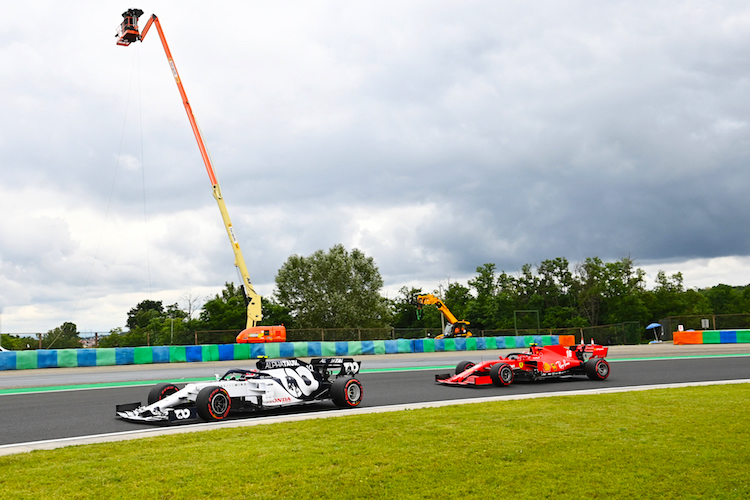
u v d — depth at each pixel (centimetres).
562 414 988
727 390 1298
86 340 3741
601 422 905
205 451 739
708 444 739
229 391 1084
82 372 2661
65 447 782
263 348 3616
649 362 2430
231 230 4084
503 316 8612
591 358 1727
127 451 748
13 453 761
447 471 632
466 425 893
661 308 8662
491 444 753
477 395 1377
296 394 1196
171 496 561
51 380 2205
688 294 9062
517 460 675
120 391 1706
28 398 1568
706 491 567
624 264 8906
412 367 2583
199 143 4100
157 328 7338
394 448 737
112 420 1095
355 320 6775
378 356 3747
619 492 566
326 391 1256
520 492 566
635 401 1138
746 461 661
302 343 3728
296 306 7112
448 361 3098
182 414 1020
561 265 9644
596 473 621
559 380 1711
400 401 1301
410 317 9638
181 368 2878
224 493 568
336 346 3828
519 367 1606
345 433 848
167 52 4122
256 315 4041
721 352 3122
